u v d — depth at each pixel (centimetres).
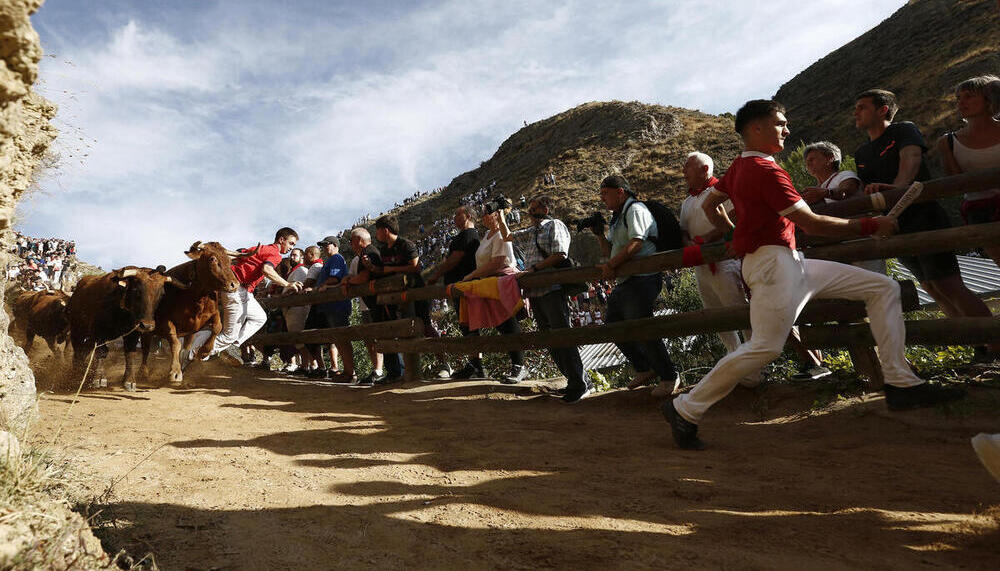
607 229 607
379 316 806
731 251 445
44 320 817
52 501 211
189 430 471
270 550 229
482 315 645
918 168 437
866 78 5731
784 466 333
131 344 702
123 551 197
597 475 334
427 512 275
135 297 679
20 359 369
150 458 374
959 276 440
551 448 405
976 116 431
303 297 883
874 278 371
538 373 948
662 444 404
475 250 725
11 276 1898
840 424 400
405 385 717
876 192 425
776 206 342
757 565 209
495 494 302
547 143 7356
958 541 222
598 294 1750
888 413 394
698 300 858
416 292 721
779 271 349
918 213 434
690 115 6662
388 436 455
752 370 362
